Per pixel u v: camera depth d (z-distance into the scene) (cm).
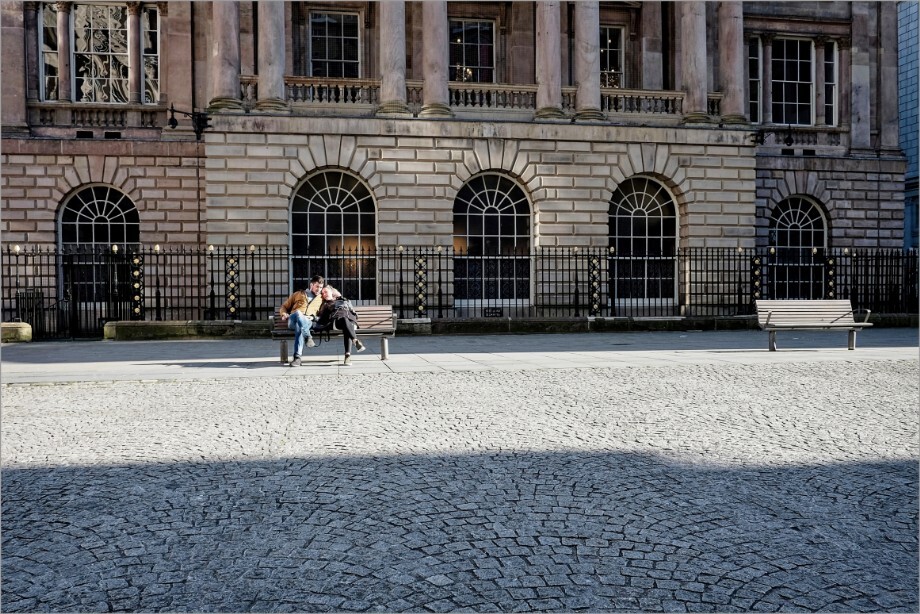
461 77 2730
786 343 1819
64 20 2575
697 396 987
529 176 2489
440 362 1398
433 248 2348
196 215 2602
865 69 2991
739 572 402
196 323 2061
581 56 2552
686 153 2583
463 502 524
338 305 1382
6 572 406
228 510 509
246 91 2459
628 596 372
